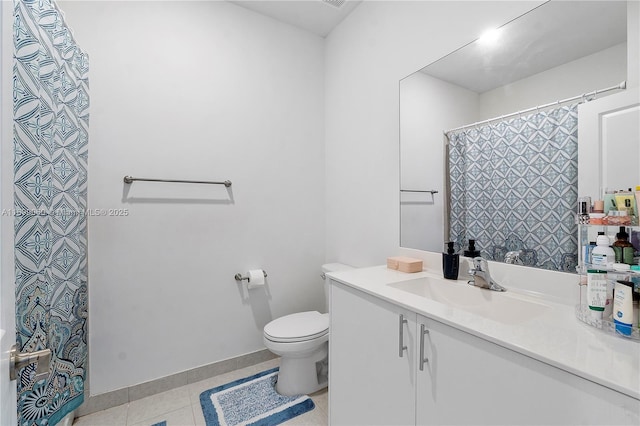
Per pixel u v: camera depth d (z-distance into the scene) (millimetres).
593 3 976
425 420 944
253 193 2115
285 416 1562
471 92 1348
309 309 2355
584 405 594
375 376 1153
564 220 1041
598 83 955
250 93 2105
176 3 1853
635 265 760
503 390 735
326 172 2416
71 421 1492
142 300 1748
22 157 929
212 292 1968
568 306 1001
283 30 2246
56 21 1168
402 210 1700
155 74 1784
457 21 1398
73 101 1344
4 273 473
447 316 885
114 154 1671
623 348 686
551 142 1079
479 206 1327
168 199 1825
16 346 521
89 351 1604
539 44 1111
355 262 2084
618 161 902
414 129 1622
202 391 1793
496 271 1254
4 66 469
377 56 1874
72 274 1332
